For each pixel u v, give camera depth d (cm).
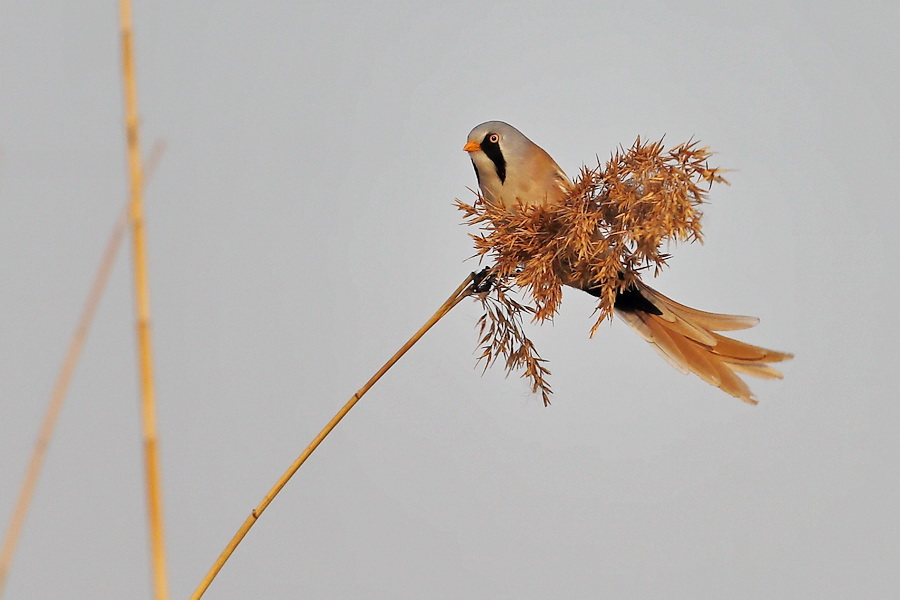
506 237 390
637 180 389
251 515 384
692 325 395
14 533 308
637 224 389
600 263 389
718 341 394
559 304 390
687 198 388
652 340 395
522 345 391
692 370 394
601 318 390
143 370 306
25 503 310
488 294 390
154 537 302
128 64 302
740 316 395
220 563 384
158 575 301
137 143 304
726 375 394
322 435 386
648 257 389
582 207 389
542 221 390
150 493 304
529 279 389
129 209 305
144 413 304
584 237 389
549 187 396
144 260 308
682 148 388
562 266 391
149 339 308
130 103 303
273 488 384
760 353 394
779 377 394
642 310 395
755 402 394
